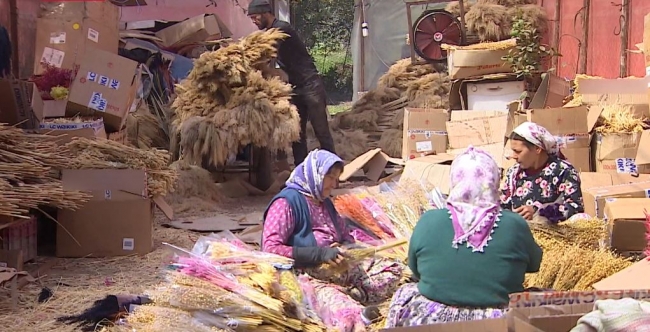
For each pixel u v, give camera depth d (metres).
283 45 9.39
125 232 6.16
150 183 6.38
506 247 3.20
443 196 5.70
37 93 6.98
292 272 4.03
